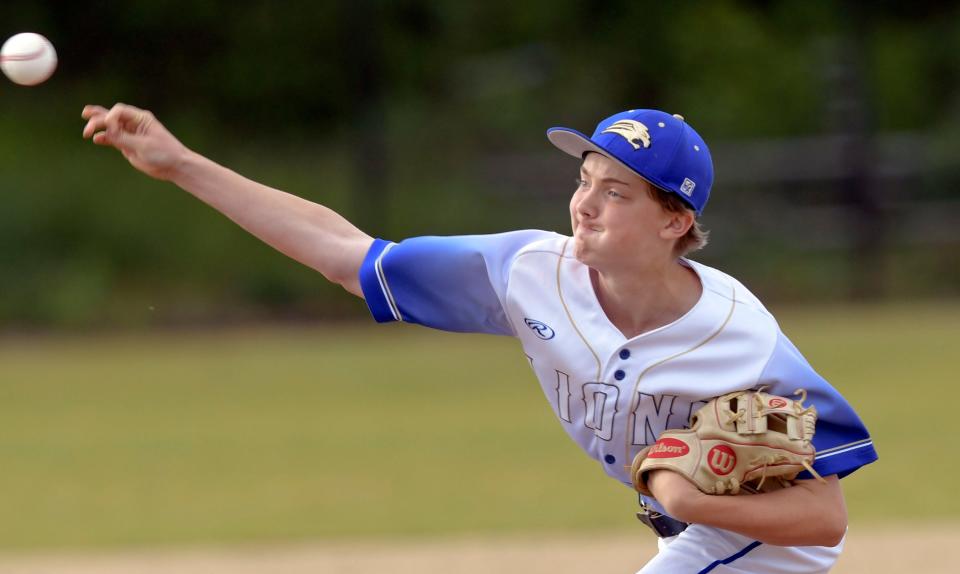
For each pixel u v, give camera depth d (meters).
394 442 34.94
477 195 69.38
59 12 76.50
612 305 12.02
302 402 41.06
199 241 65.81
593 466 32.03
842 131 65.31
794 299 62.69
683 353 11.70
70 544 25.31
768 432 11.26
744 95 78.62
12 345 55.25
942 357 45.19
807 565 12.65
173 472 31.95
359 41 61.47
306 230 12.66
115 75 77.38
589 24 81.44
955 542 24.11
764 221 67.12
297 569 23.14
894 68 81.31
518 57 79.38
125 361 49.91
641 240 11.41
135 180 69.38
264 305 62.03
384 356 49.84
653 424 11.92
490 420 37.78
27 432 37.00
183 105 77.75
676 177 11.30
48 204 66.62
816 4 82.19
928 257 65.88
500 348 51.00
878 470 30.67
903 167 70.00
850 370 43.28
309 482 30.62
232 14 77.88
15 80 13.21
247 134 77.62
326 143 77.00
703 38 80.38
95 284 62.94
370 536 25.61
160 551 24.69
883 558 23.12
